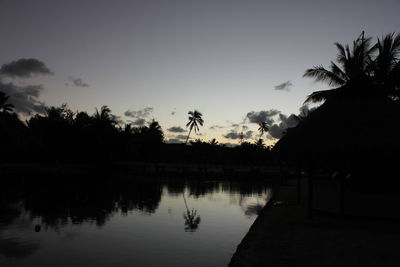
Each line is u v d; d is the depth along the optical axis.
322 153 10.24
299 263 6.90
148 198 21.19
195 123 76.19
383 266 6.65
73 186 27.30
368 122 10.41
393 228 10.19
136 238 10.72
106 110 56.47
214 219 14.49
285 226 10.79
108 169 53.06
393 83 19.97
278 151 11.66
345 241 8.61
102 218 14.05
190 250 9.45
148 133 67.38
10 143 39.28
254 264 6.87
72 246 9.65
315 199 13.34
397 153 9.45
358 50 21.81
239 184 35.78
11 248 9.38
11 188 24.73
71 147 54.31
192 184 34.69
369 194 11.59
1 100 48.34
